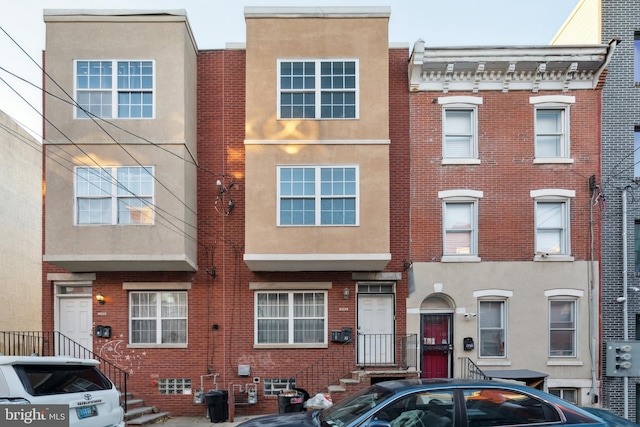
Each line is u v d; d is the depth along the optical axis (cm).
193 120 1234
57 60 1151
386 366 1212
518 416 546
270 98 1179
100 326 1222
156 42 1162
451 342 1240
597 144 1262
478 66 1238
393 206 1258
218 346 1230
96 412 669
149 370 1221
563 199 1257
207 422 1125
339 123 1174
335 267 1205
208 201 1256
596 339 1220
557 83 1268
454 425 533
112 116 1155
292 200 1163
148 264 1162
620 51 1280
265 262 1155
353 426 530
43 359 635
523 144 1264
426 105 1274
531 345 1224
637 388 1233
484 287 1235
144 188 1145
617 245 1248
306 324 1260
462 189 1255
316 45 1190
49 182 1128
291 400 1020
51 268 1238
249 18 1191
